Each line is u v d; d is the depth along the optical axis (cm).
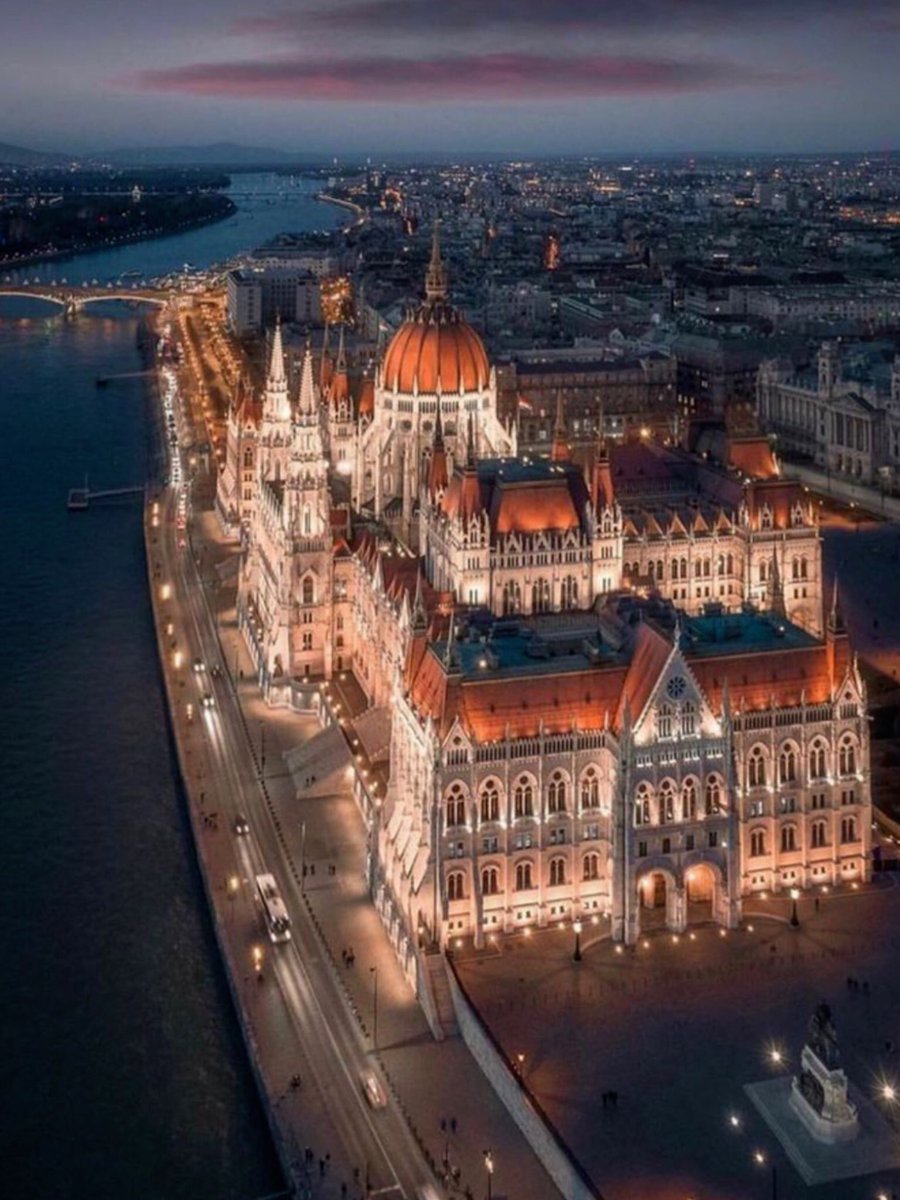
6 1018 16925
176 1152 14788
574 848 17312
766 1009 15650
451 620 18038
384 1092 14750
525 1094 14050
